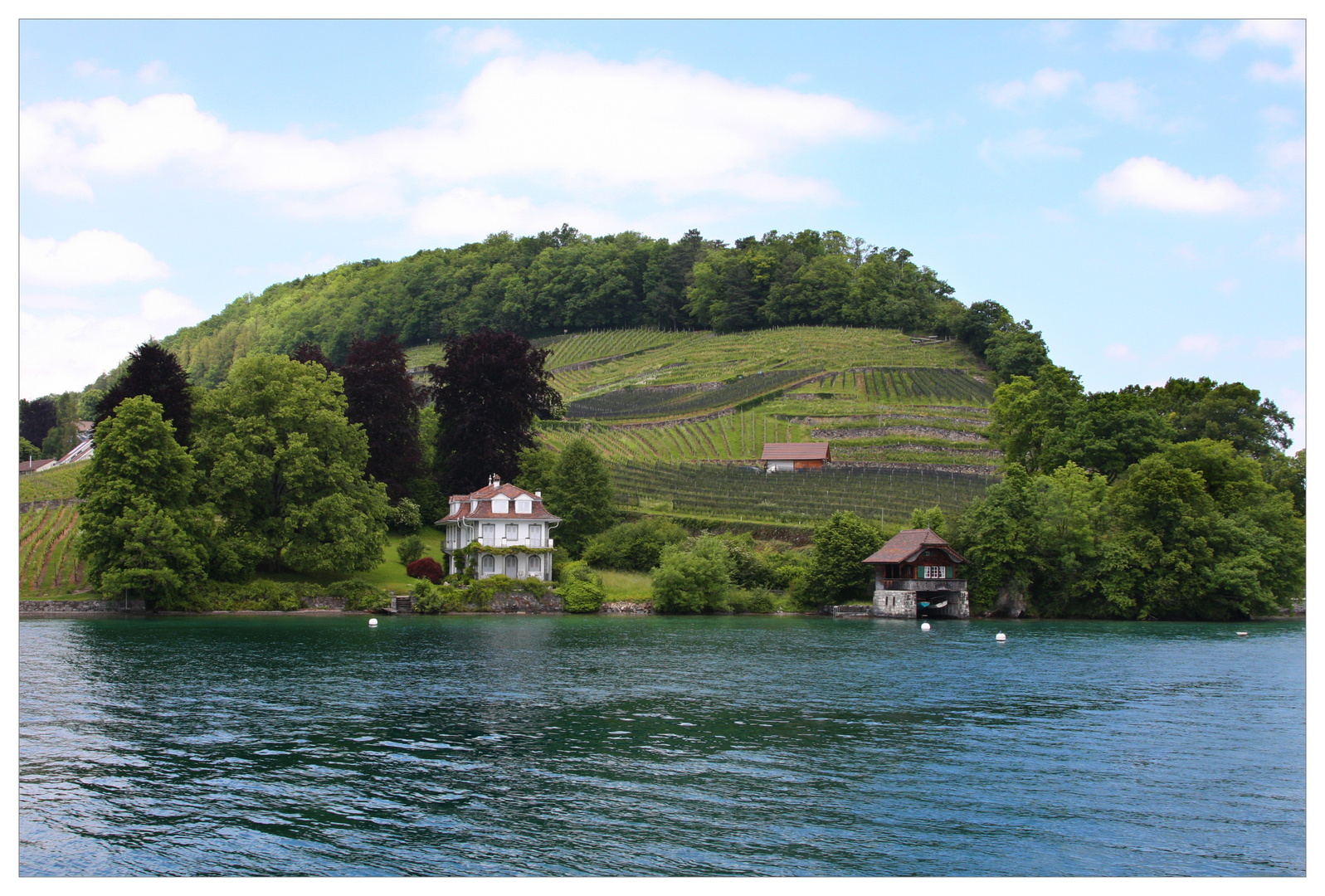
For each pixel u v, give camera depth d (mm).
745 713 48875
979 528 111000
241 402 107688
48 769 37625
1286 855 30141
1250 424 150000
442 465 138625
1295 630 95625
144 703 50125
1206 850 30453
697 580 108875
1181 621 106188
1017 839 31219
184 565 95250
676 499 143375
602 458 169125
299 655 68000
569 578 111000
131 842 30203
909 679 60406
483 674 60688
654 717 47875
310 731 44094
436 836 30844
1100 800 34969
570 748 41438
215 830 31281
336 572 109562
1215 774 38281
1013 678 61062
